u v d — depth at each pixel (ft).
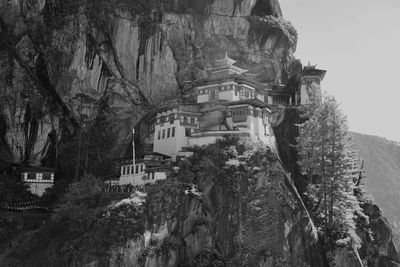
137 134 325.83
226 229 220.23
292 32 412.98
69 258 207.00
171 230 215.10
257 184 227.61
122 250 201.67
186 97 339.16
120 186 250.57
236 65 373.40
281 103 360.07
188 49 357.82
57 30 331.77
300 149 281.33
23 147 301.02
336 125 252.62
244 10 379.14
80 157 304.91
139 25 344.69
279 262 212.23
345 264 233.14
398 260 298.15
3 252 227.81
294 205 232.94
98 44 337.93
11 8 320.70
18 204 259.19
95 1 342.64
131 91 340.59
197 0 366.63
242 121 278.67
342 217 245.86
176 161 252.83
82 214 217.97
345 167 253.44
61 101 327.88
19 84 305.32
